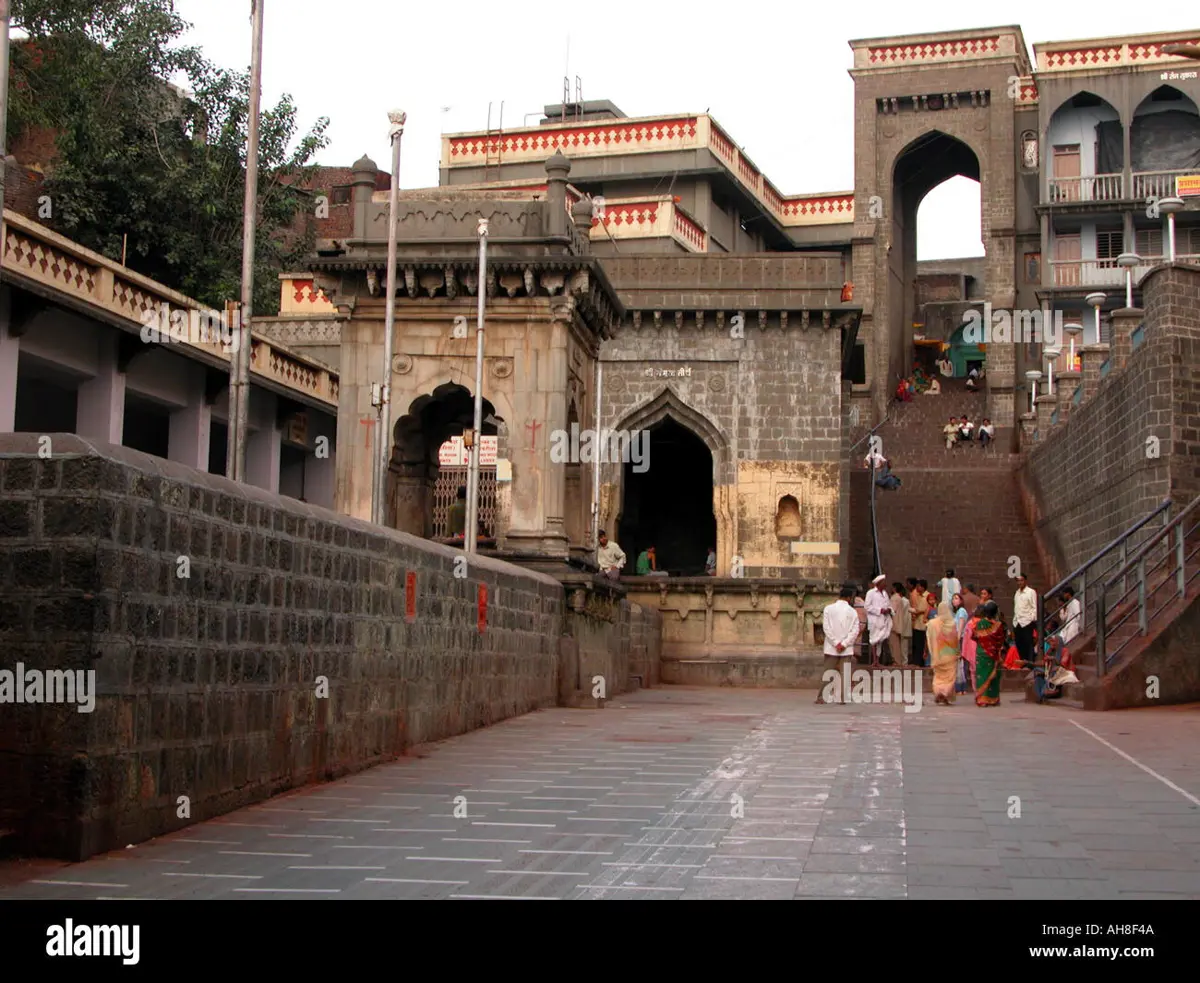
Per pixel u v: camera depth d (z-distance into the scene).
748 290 30.08
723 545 29.81
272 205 35.84
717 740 13.40
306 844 7.59
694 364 30.19
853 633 19.56
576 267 19.12
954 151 52.44
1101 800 9.24
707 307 29.98
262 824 8.22
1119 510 24.91
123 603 7.37
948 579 24.52
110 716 7.25
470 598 13.98
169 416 25.80
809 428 29.83
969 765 11.30
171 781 7.89
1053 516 31.75
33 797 7.05
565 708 17.38
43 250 20.23
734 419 30.02
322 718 10.08
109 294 21.95
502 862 7.11
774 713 17.30
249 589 8.89
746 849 7.44
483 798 9.33
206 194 34.00
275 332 31.98
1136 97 46.88
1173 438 22.38
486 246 19.27
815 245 51.78
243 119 35.34
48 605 7.09
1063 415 33.44
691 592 25.48
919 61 50.28
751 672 24.78
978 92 49.62
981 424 46.06
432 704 12.73
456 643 13.49
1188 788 9.87
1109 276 46.78
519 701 15.98
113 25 35.56
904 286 53.75
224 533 8.55
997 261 48.88
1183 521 18.77
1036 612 22.30
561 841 7.69
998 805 9.02
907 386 50.97
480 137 45.62
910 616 25.72
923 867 6.95
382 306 19.81
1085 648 20.23
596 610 19.34
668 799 9.29
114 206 33.62
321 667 10.05
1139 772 10.80
